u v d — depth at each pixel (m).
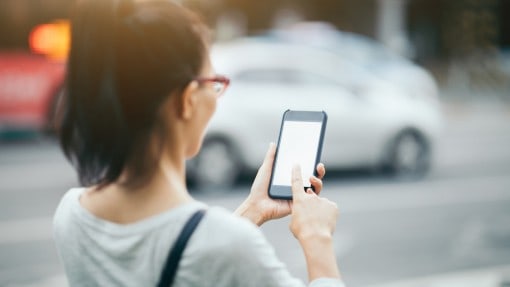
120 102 1.43
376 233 7.91
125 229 1.44
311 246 1.54
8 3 13.59
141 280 1.41
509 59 28.98
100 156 1.45
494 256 7.03
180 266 1.38
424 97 11.90
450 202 9.70
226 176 10.06
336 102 10.95
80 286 1.50
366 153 11.21
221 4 25.69
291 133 1.87
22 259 6.70
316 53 11.05
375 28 28.34
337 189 10.55
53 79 13.70
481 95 25.72
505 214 8.98
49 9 13.70
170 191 1.46
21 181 10.64
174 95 1.46
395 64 17.47
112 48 1.43
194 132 1.52
